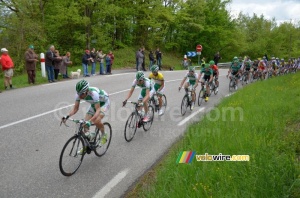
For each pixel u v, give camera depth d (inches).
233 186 121.7
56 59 484.4
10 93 370.0
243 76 585.0
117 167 173.3
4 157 177.3
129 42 1055.0
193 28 1290.6
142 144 212.7
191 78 326.0
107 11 798.5
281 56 2055.9
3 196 136.9
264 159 140.9
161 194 124.0
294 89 390.9
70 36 851.4
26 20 732.7
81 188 147.4
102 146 192.2
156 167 172.9
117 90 418.3
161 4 1019.3
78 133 166.9
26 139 207.8
